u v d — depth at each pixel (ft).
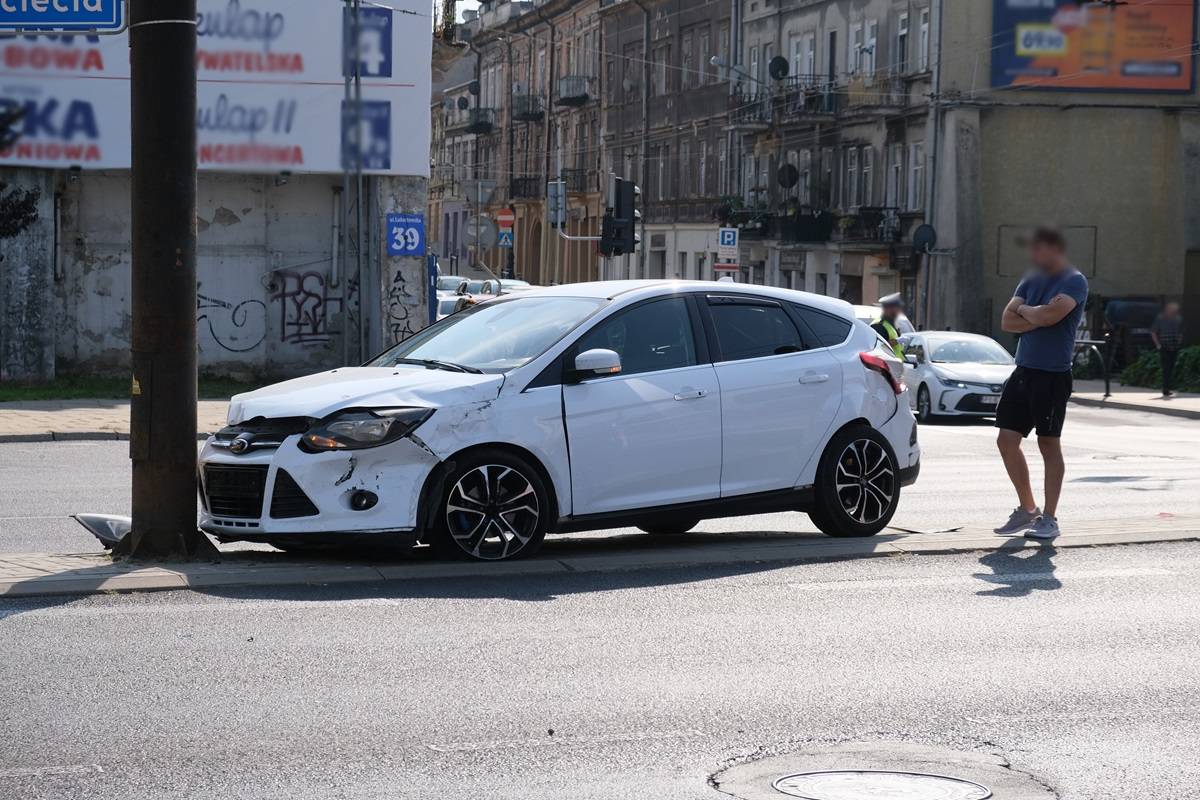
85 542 41.70
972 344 112.57
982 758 21.56
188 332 34.68
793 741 22.27
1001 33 171.01
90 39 101.19
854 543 39.42
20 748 21.43
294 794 19.57
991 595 33.27
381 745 21.76
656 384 37.65
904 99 180.04
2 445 74.74
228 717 23.08
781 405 39.32
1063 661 27.37
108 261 104.78
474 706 23.89
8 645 27.40
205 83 103.19
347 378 36.78
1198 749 22.12
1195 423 109.19
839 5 196.03
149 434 34.63
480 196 187.32
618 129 265.54
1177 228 172.45
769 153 215.31
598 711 23.72
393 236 106.73
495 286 130.31
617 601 32.22
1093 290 172.65
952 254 170.30
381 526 34.37
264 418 34.83
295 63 104.27
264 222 107.04
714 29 232.73
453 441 35.04
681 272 244.01
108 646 27.43
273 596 32.07
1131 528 41.68
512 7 318.24
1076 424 105.60
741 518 47.55
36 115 100.83
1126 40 171.83
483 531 35.78
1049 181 172.45
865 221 183.73
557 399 36.29
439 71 128.98
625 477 37.14
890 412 41.32
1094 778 20.67
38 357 102.17
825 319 41.14
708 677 25.90
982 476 62.13
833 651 27.94
